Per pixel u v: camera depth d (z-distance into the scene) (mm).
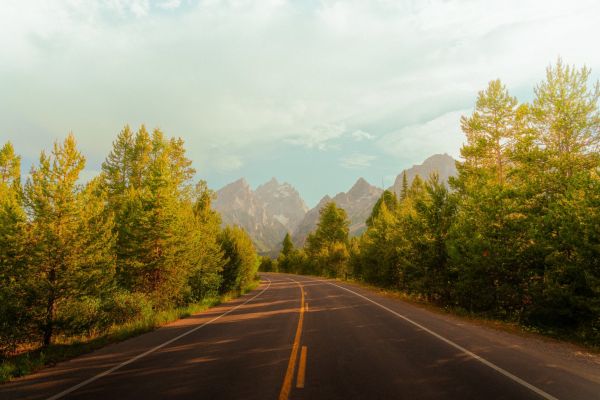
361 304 18312
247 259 39125
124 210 21906
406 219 21375
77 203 11945
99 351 9070
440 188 18703
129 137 35906
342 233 75250
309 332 10695
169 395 5348
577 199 10594
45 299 10820
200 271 24906
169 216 19016
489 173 25734
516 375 5887
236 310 18562
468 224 15164
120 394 5480
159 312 16344
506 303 13164
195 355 8148
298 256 91500
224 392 5402
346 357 7383
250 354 8031
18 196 11812
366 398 4949
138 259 18719
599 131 17688
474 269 13930
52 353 8922
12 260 10719
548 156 18531
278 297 25578
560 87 18641
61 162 11719
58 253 11039
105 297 14219
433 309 16484
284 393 5234
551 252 11125
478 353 7484
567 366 6453
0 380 6418
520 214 14930
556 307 10266
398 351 7820
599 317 9211
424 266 18312
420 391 5195
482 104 27547
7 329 10148
